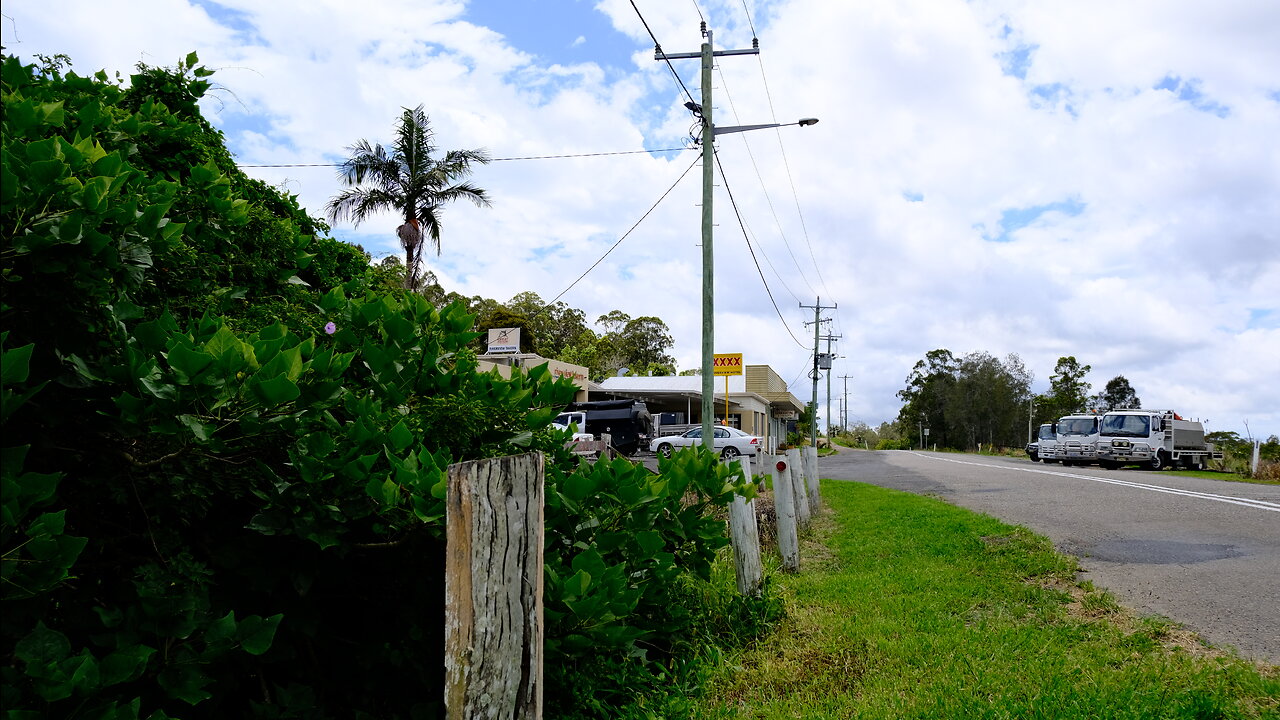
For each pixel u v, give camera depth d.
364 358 3.28
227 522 2.67
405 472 2.51
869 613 5.79
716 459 5.29
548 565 3.26
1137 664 4.43
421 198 30.30
